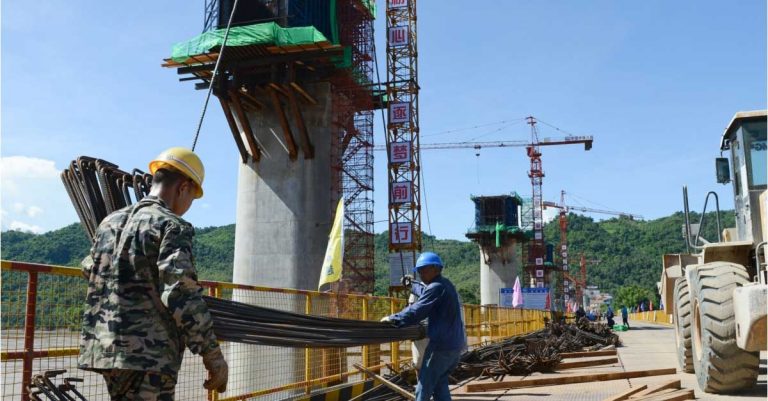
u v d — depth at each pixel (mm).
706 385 8523
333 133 35312
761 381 9773
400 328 7062
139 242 3264
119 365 3113
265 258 32188
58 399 4008
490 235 104875
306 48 32906
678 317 11516
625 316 43031
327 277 9117
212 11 34906
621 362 16047
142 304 3221
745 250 9398
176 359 3289
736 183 9734
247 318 4926
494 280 104125
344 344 5922
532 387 11234
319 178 32969
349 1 38625
